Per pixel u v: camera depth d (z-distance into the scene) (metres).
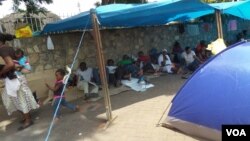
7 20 8.58
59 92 6.68
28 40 8.33
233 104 4.59
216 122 4.79
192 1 6.96
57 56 8.89
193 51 10.69
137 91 8.41
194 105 5.09
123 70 9.05
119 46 10.54
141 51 11.05
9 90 5.92
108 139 5.29
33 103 6.35
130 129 5.62
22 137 5.84
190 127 5.18
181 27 12.70
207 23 13.70
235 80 4.63
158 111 6.44
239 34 14.61
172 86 8.57
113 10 6.22
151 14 7.06
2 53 5.67
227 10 8.80
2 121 6.89
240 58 4.71
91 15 5.79
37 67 8.48
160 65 10.50
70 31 9.09
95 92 8.16
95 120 6.31
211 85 4.89
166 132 5.36
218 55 5.00
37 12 12.13
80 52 9.40
